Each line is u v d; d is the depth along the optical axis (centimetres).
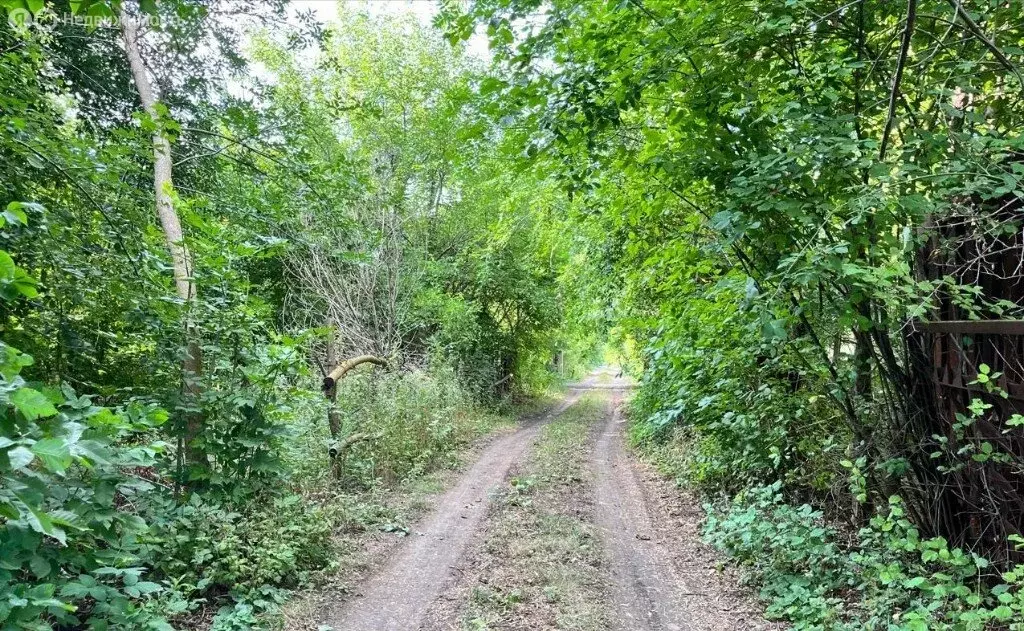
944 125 401
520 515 707
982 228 369
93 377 507
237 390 488
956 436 403
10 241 410
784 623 427
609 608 458
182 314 465
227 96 788
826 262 317
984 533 398
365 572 522
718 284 479
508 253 1972
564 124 416
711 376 660
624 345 1902
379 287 1303
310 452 708
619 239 1018
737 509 584
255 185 720
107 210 482
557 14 383
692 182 481
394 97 1453
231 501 471
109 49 732
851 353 500
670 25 393
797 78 419
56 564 295
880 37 422
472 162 618
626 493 850
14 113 448
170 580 396
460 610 450
